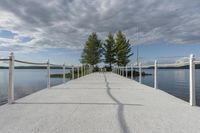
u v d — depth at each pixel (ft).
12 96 18.12
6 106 16.79
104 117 13.37
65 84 37.37
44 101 19.10
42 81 63.52
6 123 12.04
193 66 17.37
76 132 10.55
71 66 51.67
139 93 24.81
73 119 12.89
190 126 11.53
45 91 26.84
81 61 178.70
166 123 12.10
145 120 12.72
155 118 13.19
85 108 16.02
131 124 11.89
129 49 168.66
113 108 16.06
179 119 12.97
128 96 22.26
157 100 19.79
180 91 36.27
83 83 39.63
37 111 15.01
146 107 16.49
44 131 10.68
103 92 25.57
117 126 11.51
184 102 18.79
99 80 48.55
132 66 55.11
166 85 45.70
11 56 17.94
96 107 16.39
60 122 12.25
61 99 20.20
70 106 16.76
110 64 174.29
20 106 16.79
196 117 13.46
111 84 37.27
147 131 10.71
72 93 24.64
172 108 16.15
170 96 22.45
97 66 173.78
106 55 173.68
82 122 12.25
